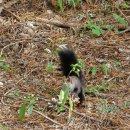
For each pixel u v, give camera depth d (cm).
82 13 1380
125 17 1380
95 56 1205
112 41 1270
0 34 1264
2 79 1096
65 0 1415
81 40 1265
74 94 993
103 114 976
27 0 1408
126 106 1012
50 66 1130
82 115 968
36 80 1097
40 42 1241
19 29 1284
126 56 1212
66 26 1316
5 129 895
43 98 1023
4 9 1359
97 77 1119
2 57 1183
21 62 1163
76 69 1003
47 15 1362
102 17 1376
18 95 1034
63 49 1022
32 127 937
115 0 1435
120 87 1088
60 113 975
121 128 941
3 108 993
